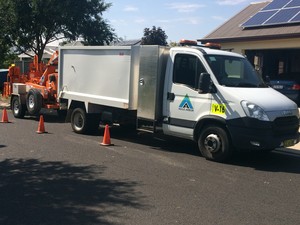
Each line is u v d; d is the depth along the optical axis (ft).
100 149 25.16
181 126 23.80
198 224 13.14
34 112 37.99
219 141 21.98
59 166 20.63
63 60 32.55
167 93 24.52
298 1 46.50
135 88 26.58
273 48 43.88
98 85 29.19
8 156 22.82
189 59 23.56
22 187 17.02
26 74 43.39
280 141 21.20
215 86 22.12
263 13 48.91
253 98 21.33
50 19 51.55
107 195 16.02
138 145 26.84
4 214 13.89
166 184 17.63
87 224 13.04
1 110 46.83
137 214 13.96
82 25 53.98
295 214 14.26
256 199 15.84
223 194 16.39
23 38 52.60
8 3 50.11
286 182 18.48
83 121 30.48
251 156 24.07
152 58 24.81
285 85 42.93
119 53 27.22
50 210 14.30
